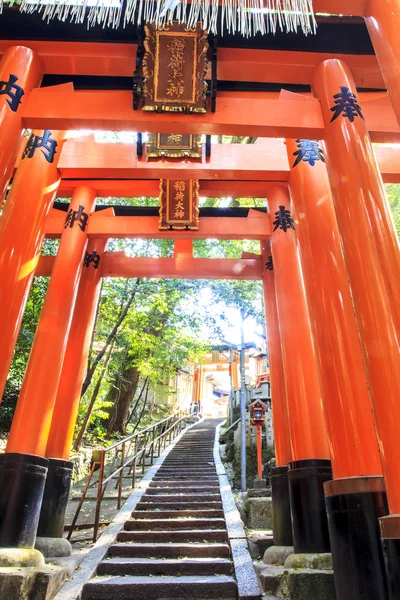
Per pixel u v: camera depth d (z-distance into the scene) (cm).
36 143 600
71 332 743
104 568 532
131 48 498
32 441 522
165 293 1359
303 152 581
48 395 560
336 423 421
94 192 778
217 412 3838
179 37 476
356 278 398
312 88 520
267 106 494
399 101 369
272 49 497
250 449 1161
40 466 514
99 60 505
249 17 397
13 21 490
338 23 496
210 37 485
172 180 771
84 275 797
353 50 501
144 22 470
